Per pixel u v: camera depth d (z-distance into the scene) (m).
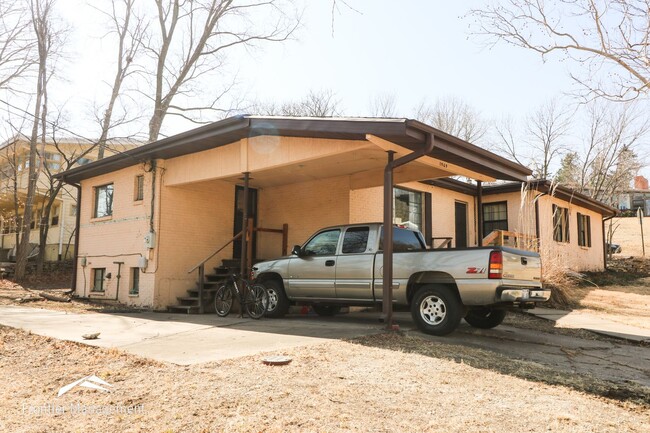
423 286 8.09
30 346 7.04
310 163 10.74
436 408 4.20
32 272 22.17
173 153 12.21
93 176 15.55
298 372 5.20
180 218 12.88
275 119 9.27
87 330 8.35
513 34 10.05
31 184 21.69
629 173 29.88
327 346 6.57
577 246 20.31
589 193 29.78
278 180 13.09
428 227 15.65
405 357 6.02
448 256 7.88
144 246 12.71
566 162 31.53
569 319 10.23
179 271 12.74
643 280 19.52
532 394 4.76
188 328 8.52
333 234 9.61
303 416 3.88
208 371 5.26
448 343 7.22
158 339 7.38
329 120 8.52
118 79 23.78
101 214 15.22
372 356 6.03
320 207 12.76
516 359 6.44
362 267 8.86
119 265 13.80
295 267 9.81
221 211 13.79
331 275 9.24
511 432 3.71
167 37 24.19
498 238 16.06
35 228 27.28
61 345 6.98
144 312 11.80
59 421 3.87
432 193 16.06
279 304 10.04
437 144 8.23
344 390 4.59
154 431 3.62
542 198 17.53
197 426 3.69
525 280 8.01
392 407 4.18
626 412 4.41
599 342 8.11
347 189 12.17
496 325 8.95
